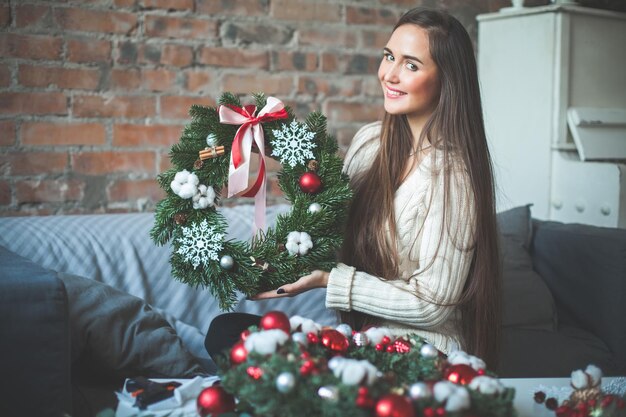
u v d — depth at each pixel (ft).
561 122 9.09
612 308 7.14
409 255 5.11
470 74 5.16
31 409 4.08
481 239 5.01
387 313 4.84
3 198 7.42
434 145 5.11
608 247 7.20
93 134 7.79
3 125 7.37
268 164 8.71
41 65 7.49
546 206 9.24
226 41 8.38
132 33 7.89
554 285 7.79
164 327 5.46
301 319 3.91
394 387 3.31
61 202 7.69
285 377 3.12
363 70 9.21
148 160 8.07
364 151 5.69
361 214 5.26
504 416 3.30
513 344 7.00
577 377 3.87
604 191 8.61
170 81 8.12
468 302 5.17
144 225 6.85
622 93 9.65
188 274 4.75
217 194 4.91
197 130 4.90
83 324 5.04
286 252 4.74
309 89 8.89
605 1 10.31
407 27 5.10
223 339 4.98
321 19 8.89
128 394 4.14
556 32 8.98
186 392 4.09
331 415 3.05
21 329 4.06
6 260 4.66
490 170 5.21
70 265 6.27
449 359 3.77
